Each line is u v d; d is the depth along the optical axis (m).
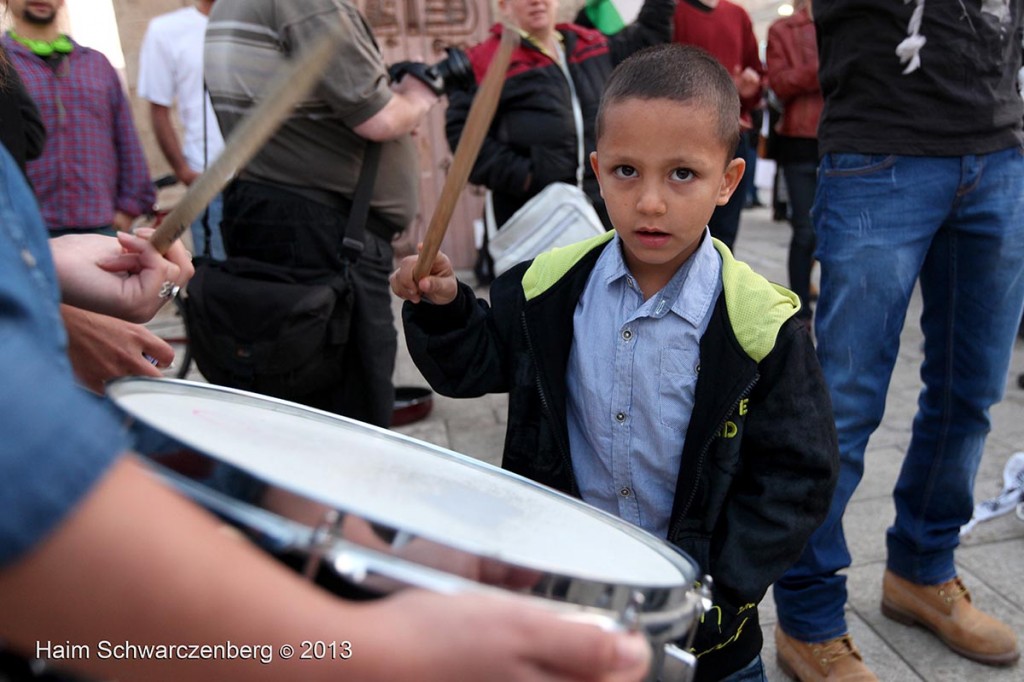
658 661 0.63
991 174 1.61
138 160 3.37
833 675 1.69
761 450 1.09
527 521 0.78
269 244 1.90
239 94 1.85
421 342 1.17
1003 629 1.82
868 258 1.63
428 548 0.52
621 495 1.17
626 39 2.67
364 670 0.45
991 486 2.54
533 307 1.17
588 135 2.58
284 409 0.95
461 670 0.47
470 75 2.31
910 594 1.93
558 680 0.48
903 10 1.53
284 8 1.77
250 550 0.47
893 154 1.59
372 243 2.04
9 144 1.08
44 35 3.02
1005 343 1.73
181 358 4.00
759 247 6.74
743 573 1.06
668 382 1.11
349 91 1.79
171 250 1.08
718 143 1.02
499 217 2.82
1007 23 1.55
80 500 0.39
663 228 1.03
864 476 2.68
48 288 0.54
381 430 0.99
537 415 1.18
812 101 4.00
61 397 0.40
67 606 0.40
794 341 1.07
